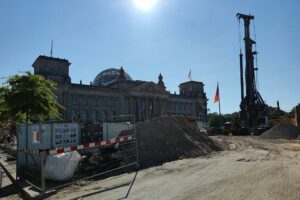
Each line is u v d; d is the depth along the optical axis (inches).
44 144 997.2
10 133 2016.5
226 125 2143.2
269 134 1620.3
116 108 4685.0
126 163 727.1
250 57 1985.7
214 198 391.5
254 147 1011.3
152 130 864.3
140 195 453.4
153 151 782.5
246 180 469.1
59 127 1036.5
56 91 4074.8
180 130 922.1
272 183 437.7
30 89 897.5
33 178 736.3
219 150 917.8
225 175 518.0
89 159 735.1
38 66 4082.2
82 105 4355.3
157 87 5049.2
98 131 1204.5
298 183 428.1
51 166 675.4
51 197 532.4
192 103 5723.4
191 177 530.0
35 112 909.2
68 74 4227.4
